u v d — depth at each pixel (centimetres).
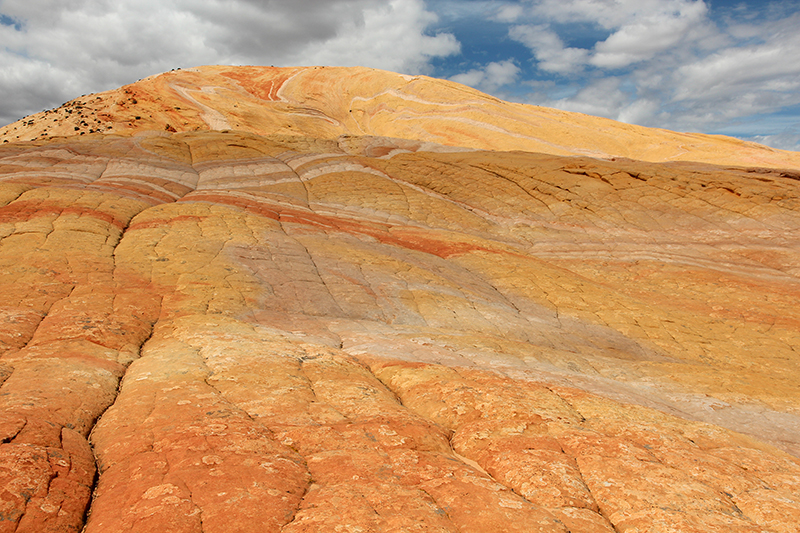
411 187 5212
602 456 959
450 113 11069
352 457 884
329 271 2631
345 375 1370
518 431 1066
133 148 5375
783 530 738
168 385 1173
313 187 4969
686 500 809
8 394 1013
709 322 2659
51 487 724
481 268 3183
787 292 3081
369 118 12131
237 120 10081
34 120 9756
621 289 3278
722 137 9062
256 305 2072
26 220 2644
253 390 1184
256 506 697
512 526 701
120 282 2058
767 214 3972
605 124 10238
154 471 786
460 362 1587
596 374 1720
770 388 1680
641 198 4503
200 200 3825
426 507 731
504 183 5169
